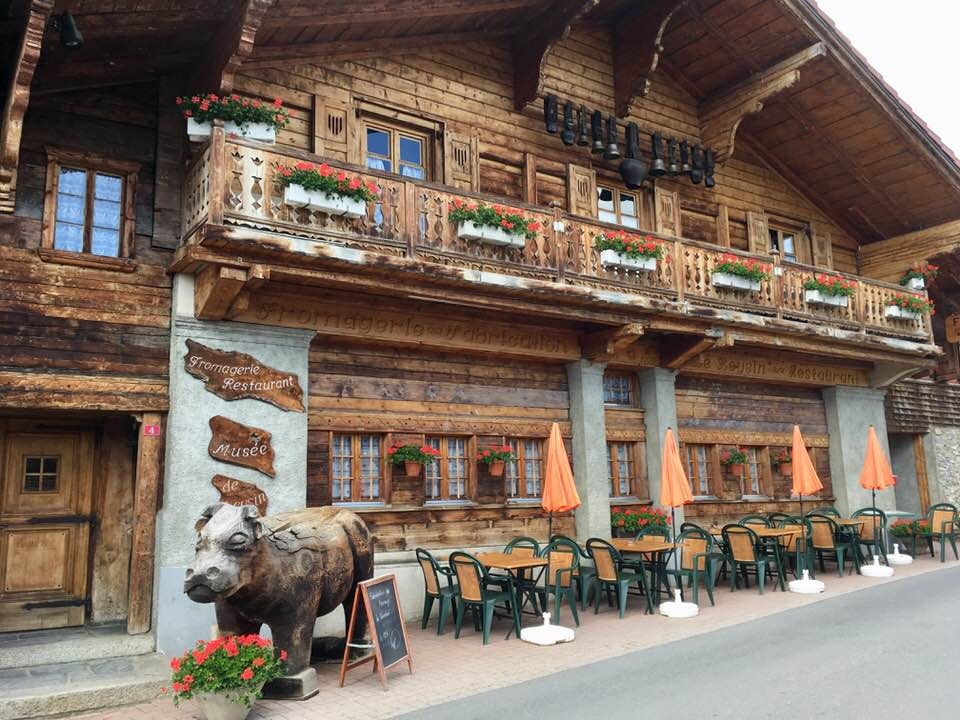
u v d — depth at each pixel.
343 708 6.22
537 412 11.41
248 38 7.82
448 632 9.04
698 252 12.12
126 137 8.82
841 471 15.22
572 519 11.49
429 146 11.11
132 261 8.46
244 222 8.18
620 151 13.04
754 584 11.80
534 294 9.88
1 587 8.23
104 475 8.84
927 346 14.93
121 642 7.75
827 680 6.33
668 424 12.64
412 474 9.80
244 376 8.74
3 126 7.58
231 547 5.93
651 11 12.37
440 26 10.92
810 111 14.06
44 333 7.96
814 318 13.33
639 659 7.41
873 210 16.03
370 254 8.59
